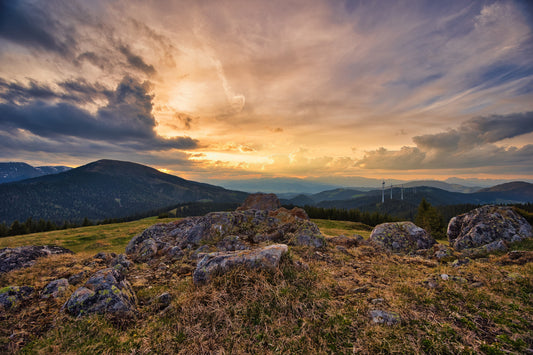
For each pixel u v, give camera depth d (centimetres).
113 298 555
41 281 767
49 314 554
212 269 630
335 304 508
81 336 461
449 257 1062
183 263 1019
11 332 479
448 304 499
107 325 495
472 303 502
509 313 457
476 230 1358
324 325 437
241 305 501
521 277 602
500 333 402
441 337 393
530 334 391
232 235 1327
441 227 5681
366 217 9356
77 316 520
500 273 661
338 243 1240
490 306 489
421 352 363
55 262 969
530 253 820
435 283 605
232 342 417
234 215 1479
